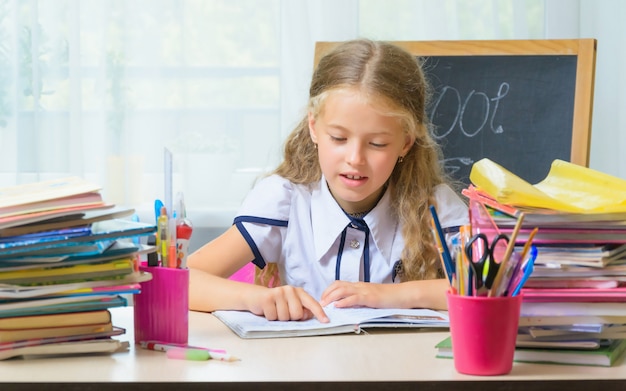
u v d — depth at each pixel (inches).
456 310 38.7
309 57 112.9
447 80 94.5
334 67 59.2
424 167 66.6
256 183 73.2
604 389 38.1
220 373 38.5
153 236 46.5
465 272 39.0
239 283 55.6
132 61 113.3
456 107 94.2
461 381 37.6
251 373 38.5
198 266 64.8
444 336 47.4
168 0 112.8
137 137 114.0
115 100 112.8
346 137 58.4
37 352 41.8
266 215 67.3
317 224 66.9
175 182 114.2
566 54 93.2
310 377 37.7
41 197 43.0
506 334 38.5
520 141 93.6
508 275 38.7
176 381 37.1
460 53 94.5
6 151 113.3
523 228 41.6
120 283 43.0
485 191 44.1
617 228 41.5
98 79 113.3
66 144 113.0
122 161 113.0
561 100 93.0
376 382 37.3
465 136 94.0
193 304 55.5
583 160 92.0
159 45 113.1
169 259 45.5
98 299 42.8
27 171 112.9
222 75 114.6
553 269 41.5
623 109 111.3
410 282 56.8
